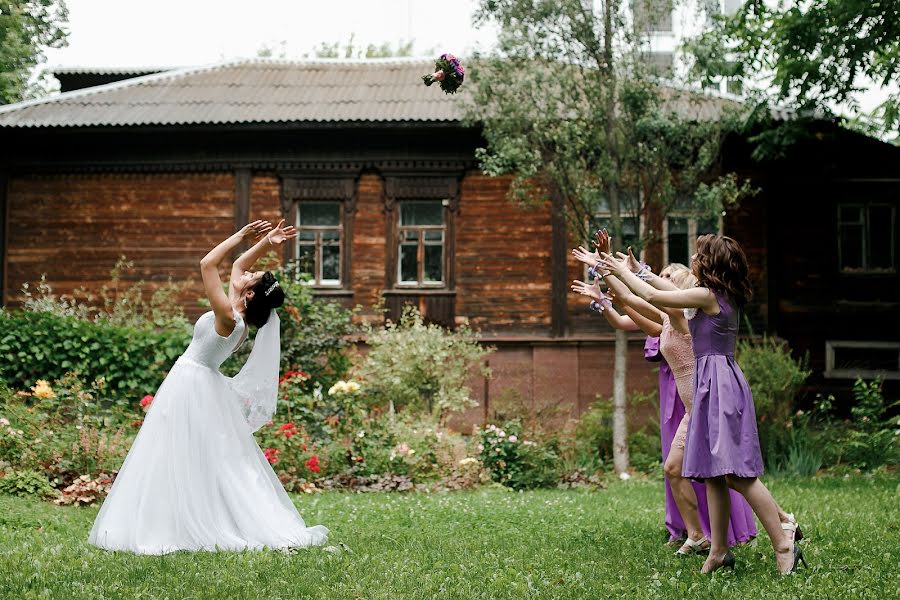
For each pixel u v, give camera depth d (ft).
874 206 56.80
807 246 56.29
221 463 18.25
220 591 14.08
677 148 45.44
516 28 44.01
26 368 43.70
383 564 16.43
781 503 28.66
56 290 57.00
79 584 14.28
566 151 45.01
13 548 17.61
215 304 18.25
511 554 18.16
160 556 16.72
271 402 19.69
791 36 45.65
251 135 56.70
